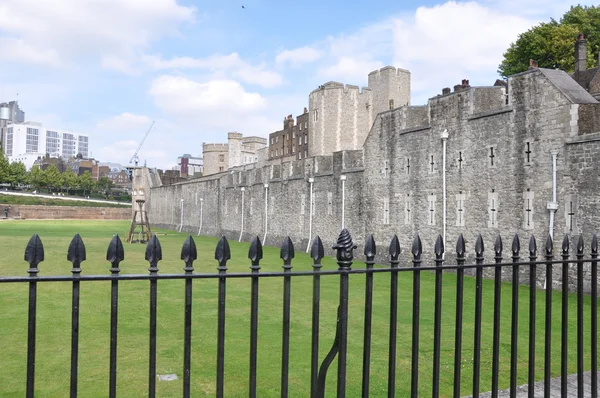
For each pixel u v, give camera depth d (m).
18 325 10.29
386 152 25.89
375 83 63.38
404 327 10.55
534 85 18.22
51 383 7.03
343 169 29.33
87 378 7.26
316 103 62.56
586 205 16.28
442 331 10.23
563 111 17.14
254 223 41.28
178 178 88.44
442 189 22.16
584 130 16.73
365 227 27.44
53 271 19.00
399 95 62.25
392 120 25.53
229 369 7.73
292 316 11.56
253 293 3.46
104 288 15.12
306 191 33.50
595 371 4.84
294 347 8.95
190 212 57.31
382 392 6.78
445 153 22.00
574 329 10.55
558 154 17.25
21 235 38.97
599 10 40.50
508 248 18.89
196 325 10.57
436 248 4.07
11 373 7.41
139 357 8.29
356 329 10.40
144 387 6.94
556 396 6.22
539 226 17.78
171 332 9.96
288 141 77.00
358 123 62.28
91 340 9.27
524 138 18.50
